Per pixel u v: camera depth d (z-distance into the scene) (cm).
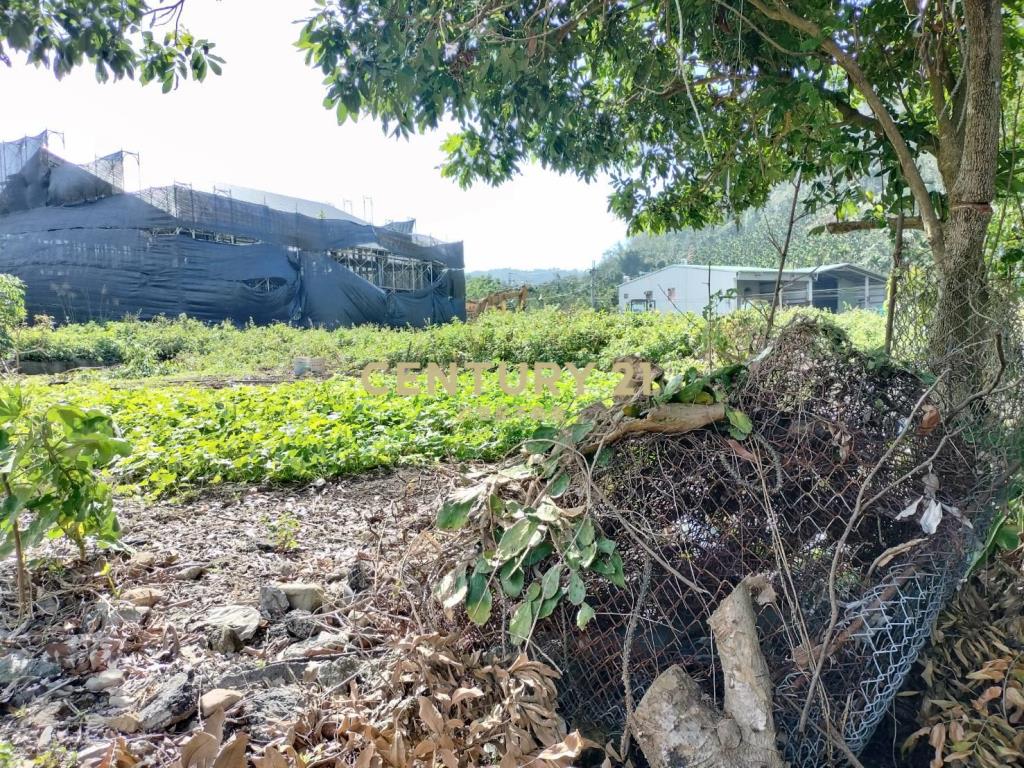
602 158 501
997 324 228
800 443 179
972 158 273
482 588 185
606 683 176
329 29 356
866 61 389
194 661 214
